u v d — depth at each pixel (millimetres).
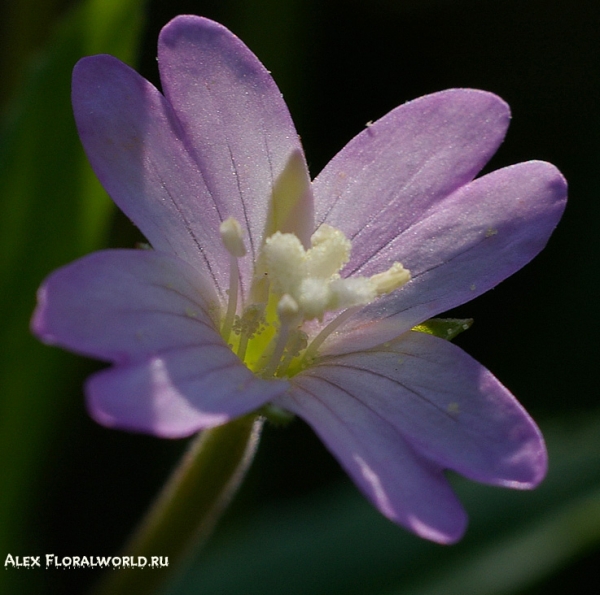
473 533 75
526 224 68
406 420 66
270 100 69
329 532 76
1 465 76
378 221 69
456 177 69
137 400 62
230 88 69
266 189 69
